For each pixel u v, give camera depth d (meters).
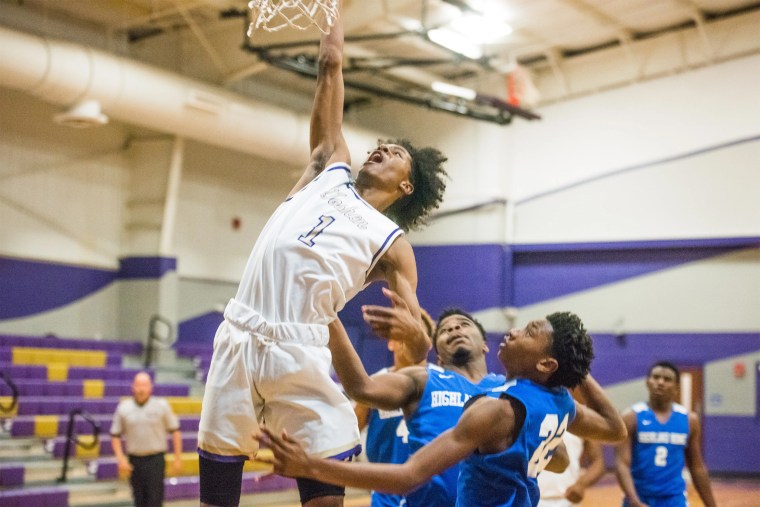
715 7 14.64
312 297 2.60
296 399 2.55
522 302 16.59
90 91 11.90
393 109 17.47
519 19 14.43
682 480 5.99
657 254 15.64
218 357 2.63
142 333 14.89
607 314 15.95
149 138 15.18
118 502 10.33
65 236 14.43
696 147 15.15
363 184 3.05
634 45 15.59
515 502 2.87
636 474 6.01
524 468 2.88
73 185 14.56
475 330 4.02
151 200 15.10
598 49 15.98
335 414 2.58
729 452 14.95
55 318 14.25
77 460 11.05
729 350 15.04
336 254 2.65
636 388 15.61
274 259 2.64
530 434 2.87
